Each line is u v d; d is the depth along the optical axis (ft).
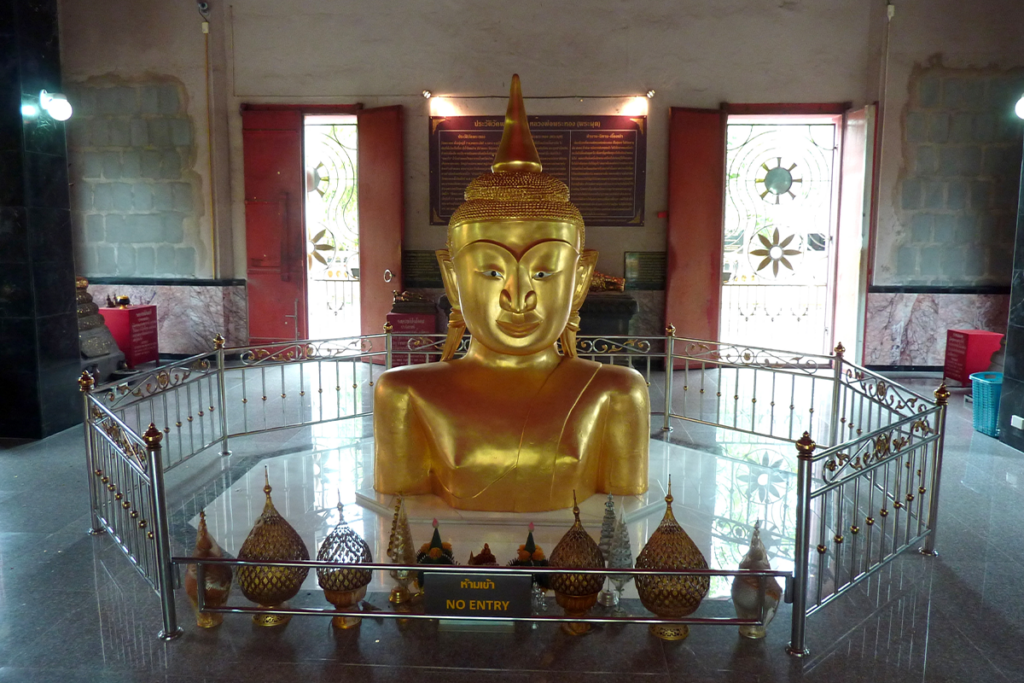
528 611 10.49
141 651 10.77
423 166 33.01
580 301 16.03
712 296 33.17
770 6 31.55
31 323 21.11
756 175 34.17
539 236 14.42
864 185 31.37
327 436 21.56
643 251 33.27
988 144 31.27
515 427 14.58
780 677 10.17
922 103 31.12
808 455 10.44
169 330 34.37
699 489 17.17
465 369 15.31
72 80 33.24
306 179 34.55
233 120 33.40
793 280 34.76
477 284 14.53
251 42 32.71
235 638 11.10
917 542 14.51
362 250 33.53
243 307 34.60
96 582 12.87
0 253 21.02
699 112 31.89
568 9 31.91
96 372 28.63
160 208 33.65
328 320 35.60
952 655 10.72
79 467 18.97
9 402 21.40
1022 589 12.69
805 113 32.12
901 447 13.25
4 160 20.63
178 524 15.17
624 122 32.37
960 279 32.04
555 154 32.68
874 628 11.43
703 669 10.33
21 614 11.80
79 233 34.17
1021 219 20.93
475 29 32.12
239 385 29.04
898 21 30.78
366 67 32.60
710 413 24.85
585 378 15.17
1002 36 30.71
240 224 34.09
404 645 10.88
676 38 31.89
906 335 32.35
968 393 28.35
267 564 10.57
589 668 10.32
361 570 11.03
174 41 32.63
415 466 15.49
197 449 20.24
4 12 20.43
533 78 32.30
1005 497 17.08
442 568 10.34
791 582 10.64
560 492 14.74
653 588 10.74
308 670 10.28
